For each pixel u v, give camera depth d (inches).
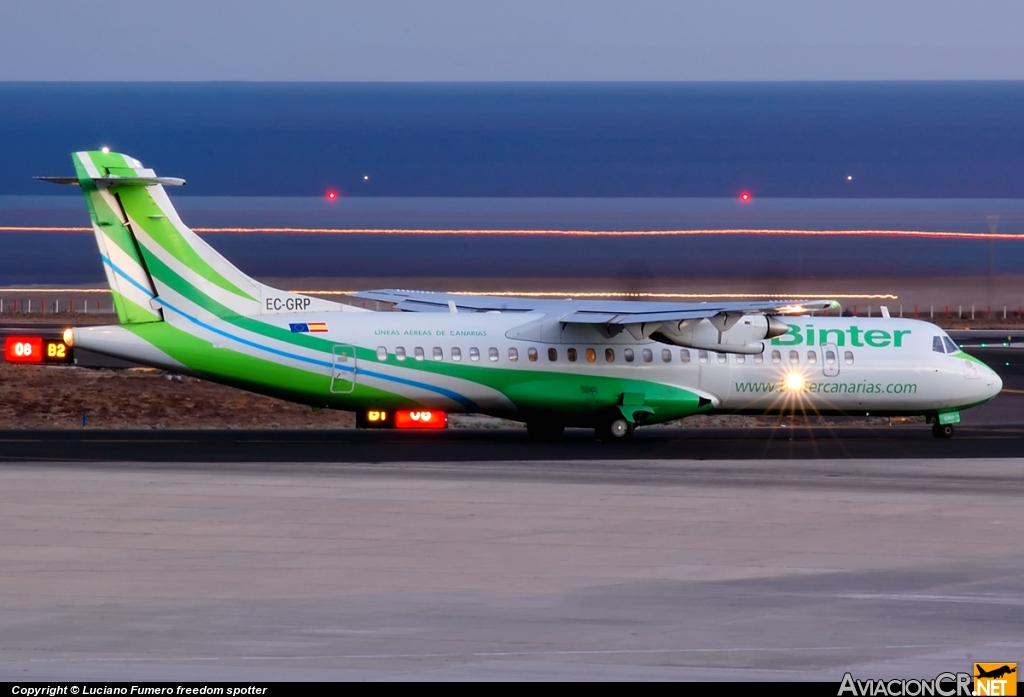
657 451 5329.7
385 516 3811.5
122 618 2711.6
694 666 2399.1
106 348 5231.3
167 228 5280.5
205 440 5393.7
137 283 5270.7
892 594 2987.2
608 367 5718.5
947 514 3971.5
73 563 3189.0
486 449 5290.4
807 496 4259.4
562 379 5679.1
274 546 3408.0
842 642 2583.7
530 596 2935.5
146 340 5251.0
